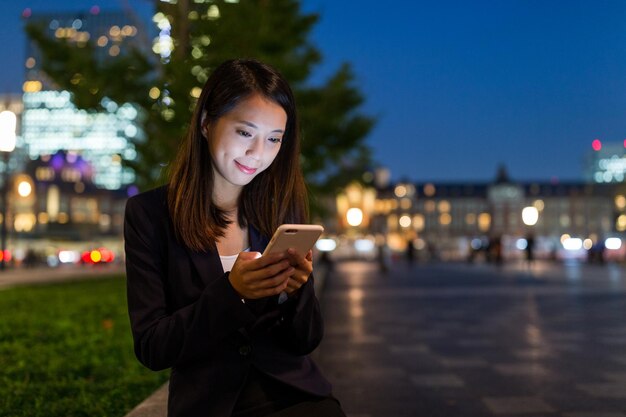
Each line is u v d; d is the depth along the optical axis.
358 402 5.99
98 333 9.01
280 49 14.90
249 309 1.80
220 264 2.04
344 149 16.20
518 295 18.02
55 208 90.88
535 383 6.73
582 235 159.25
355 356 8.48
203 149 2.08
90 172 108.81
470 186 168.75
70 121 175.62
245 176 2.02
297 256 1.78
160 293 2.00
